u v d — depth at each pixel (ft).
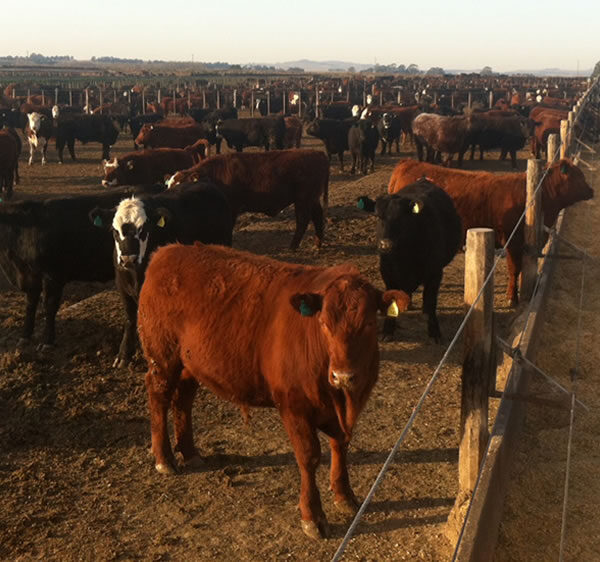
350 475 13.05
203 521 11.89
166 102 112.47
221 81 227.61
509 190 21.81
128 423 15.40
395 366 17.85
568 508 11.40
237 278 11.84
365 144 53.26
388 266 18.80
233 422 15.30
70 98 119.44
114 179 38.73
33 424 15.47
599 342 18.08
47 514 12.17
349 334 9.68
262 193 28.32
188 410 13.48
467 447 10.93
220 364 11.65
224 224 22.43
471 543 9.09
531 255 19.70
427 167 23.81
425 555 10.75
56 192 46.62
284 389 10.88
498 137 54.85
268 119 62.49
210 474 13.32
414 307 22.09
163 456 13.34
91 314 21.99
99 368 18.24
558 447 13.25
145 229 17.70
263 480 13.03
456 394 16.28
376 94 131.03
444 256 19.47
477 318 10.48
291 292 11.16
